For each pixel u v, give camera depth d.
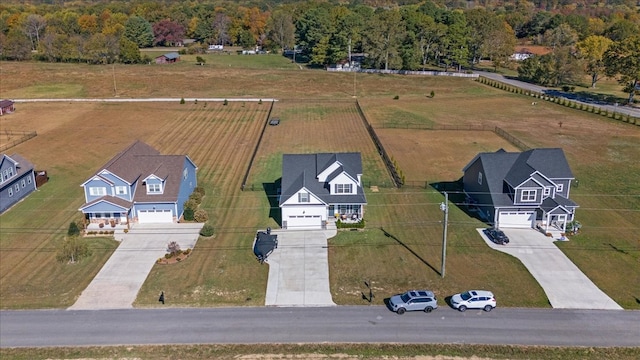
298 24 167.62
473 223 52.12
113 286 41.09
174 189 53.22
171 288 40.84
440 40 144.88
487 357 32.88
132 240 48.84
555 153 53.62
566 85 131.75
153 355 33.12
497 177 53.00
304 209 50.97
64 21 183.50
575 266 43.97
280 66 154.88
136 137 84.00
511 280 41.88
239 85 125.88
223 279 42.12
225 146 79.50
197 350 33.56
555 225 50.94
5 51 152.38
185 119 95.50
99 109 101.94
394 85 128.12
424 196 59.09
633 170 67.69
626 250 46.62
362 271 43.44
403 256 45.75
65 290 40.56
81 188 62.28
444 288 40.84
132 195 52.28
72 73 133.50
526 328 35.72
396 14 156.12
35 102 106.81
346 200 51.69
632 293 40.09
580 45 140.62
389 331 35.44
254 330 35.59
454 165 70.12
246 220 53.16
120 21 190.38
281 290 40.62
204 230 49.38
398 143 80.75
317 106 106.62
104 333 35.28
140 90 120.44
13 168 57.44
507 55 154.88
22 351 33.50
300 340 34.47
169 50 181.62
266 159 72.88
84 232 50.16
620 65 106.50
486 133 87.12
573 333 35.19
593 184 62.59
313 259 45.38
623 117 94.25
